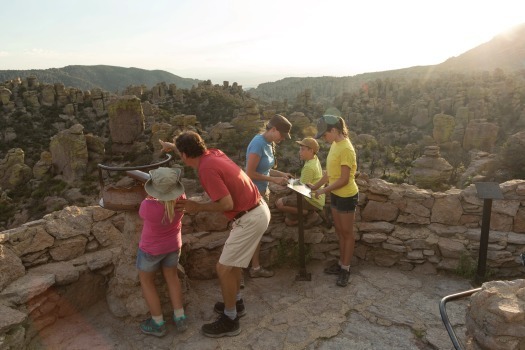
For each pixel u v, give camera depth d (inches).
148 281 128.0
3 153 3553.2
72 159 2615.7
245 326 136.7
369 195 186.5
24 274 133.0
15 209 2358.5
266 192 159.3
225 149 2886.3
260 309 147.2
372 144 3599.9
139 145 2972.4
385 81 6082.7
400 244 175.5
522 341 74.7
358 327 135.4
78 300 139.7
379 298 152.7
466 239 171.8
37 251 138.7
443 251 169.5
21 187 2588.6
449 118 3846.0
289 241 181.8
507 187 170.7
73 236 147.1
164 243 124.6
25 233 136.6
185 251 163.5
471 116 4202.8
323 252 184.5
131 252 137.4
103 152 2810.0
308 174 173.6
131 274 135.5
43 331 129.5
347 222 158.9
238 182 119.6
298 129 3494.1
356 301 150.7
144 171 131.6
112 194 131.7
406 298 152.6
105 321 137.5
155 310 129.0
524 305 76.8
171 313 138.9
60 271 136.1
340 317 140.9
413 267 174.7
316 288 161.5
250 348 125.4
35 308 126.2
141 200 132.5
